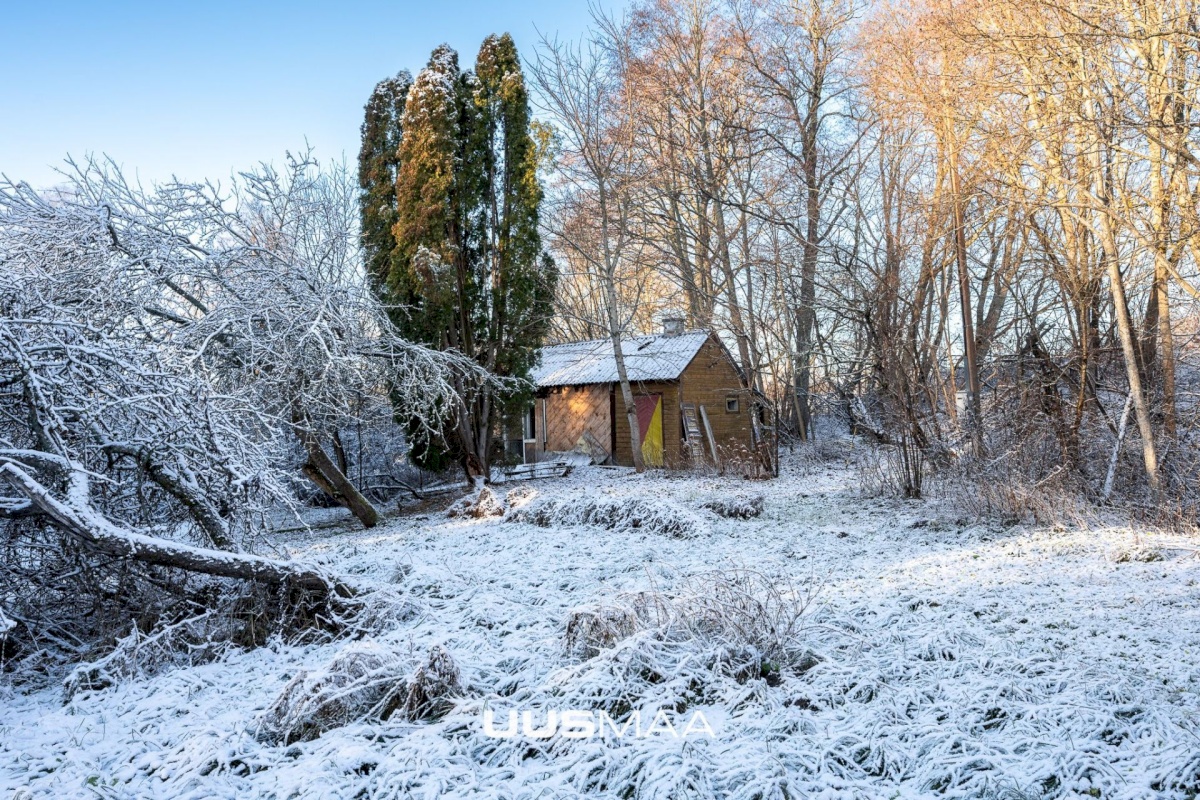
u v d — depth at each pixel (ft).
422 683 15.10
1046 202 39.24
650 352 81.97
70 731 15.96
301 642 21.68
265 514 27.48
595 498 40.68
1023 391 43.39
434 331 57.62
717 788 11.33
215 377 36.04
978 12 43.83
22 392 23.22
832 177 82.58
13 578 22.15
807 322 85.71
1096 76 37.42
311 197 53.93
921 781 11.65
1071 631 18.70
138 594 22.75
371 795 11.76
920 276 52.95
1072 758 11.85
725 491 51.31
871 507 42.68
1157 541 29.22
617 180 76.33
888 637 18.20
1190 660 16.26
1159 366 42.19
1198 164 32.09
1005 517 35.58
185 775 13.05
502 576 27.17
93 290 30.63
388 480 66.80
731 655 16.20
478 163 62.18
